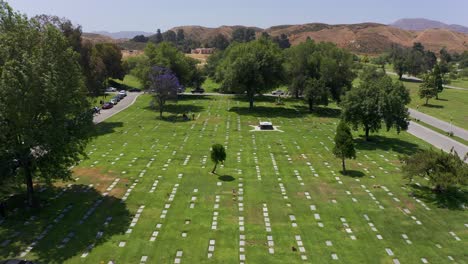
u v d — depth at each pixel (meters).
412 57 143.12
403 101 52.81
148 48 92.56
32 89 27.77
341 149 39.59
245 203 32.56
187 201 32.69
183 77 94.69
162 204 32.00
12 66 27.94
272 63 80.50
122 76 114.75
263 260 23.97
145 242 25.83
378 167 43.00
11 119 27.64
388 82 54.19
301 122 68.44
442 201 33.50
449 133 60.22
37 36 31.39
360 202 33.19
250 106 80.88
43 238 25.95
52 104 28.98
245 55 79.62
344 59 81.38
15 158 29.12
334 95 79.81
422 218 30.33
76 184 36.00
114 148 48.97
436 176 33.31
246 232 27.53
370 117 52.41
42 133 27.97
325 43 89.56
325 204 32.66
